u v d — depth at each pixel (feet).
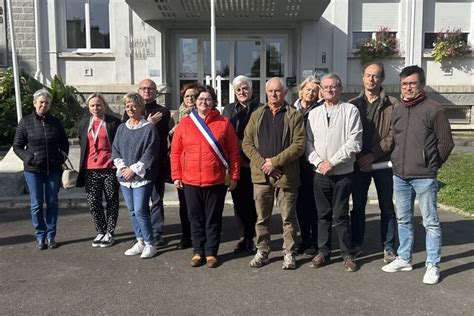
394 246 17.22
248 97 18.20
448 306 13.51
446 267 16.42
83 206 25.48
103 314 13.15
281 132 16.02
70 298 14.20
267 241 16.87
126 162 17.54
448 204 24.72
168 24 46.78
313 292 14.52
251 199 18.02
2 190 26.43
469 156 35.58
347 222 16.31
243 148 16.55
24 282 15.43
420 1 46.62
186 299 14.07
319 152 16.07
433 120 14.84
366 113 16.51
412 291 14.52
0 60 46.73
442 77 48.34
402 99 15.31
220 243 19.52
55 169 18.71
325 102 16.30
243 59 48.44
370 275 15.84
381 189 16.72
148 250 17.70
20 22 46.34
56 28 46.85
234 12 43.06
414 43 47.19
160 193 19.27
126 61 46.70
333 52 47.03
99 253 18.28
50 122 18.69
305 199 17.51
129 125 17.74
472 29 47.93
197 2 39.63
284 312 13.20
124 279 15.65
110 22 47.09
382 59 47.50
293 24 47.19
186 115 17.29
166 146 19.19
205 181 16.46
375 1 47.16
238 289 14.78
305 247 17.92
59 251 18.51
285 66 48.42
